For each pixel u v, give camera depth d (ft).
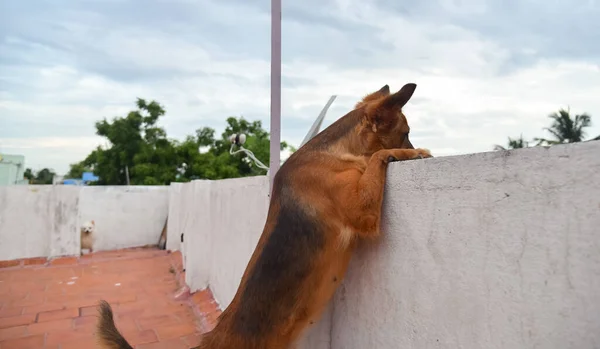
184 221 27.73
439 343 6.03
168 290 23.45
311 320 8.36
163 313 19.57
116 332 9.93
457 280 5.74
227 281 17.11
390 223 7.33
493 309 5.15
